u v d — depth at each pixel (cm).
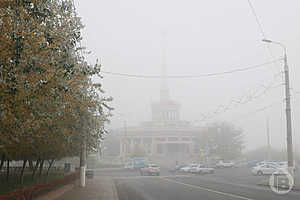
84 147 2203
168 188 2559
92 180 3759
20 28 830
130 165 6862
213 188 2456
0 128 898
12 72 810
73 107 1225
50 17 981
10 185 2042
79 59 1280
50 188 1809
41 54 860
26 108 880
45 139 1323
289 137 2381
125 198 1941
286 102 2434
